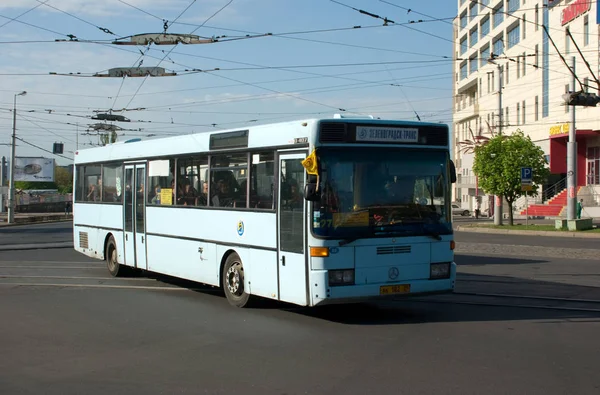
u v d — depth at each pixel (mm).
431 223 9422
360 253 8883
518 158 35531
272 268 9727
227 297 10945
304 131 9008
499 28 60688
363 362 7055
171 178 12766
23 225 49844
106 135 41656
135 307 10852
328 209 8789
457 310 10242
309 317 9789
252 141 10281
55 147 59969
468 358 7148
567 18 43969
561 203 48656
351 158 8984
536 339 8086
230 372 6742
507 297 11469
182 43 18438
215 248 11273
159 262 13141
